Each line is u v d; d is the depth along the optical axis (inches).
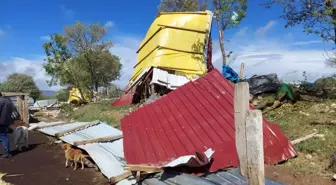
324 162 256.1
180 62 610.9
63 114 874.8
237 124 145.5
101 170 305.3
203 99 343.3
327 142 285.3
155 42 624.4
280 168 257.1
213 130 286.5
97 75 1620.3
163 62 600.4
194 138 285.7
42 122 716.0
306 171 245.6
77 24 1343.5
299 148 286.7
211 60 657.0
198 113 325.1
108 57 1562.5
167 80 565.6
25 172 339.0
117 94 1195.9
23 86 2096.5
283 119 374.6
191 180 224.7
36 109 1103.0
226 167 244.2
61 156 402.0
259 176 137.2
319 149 276.5
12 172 339.9
